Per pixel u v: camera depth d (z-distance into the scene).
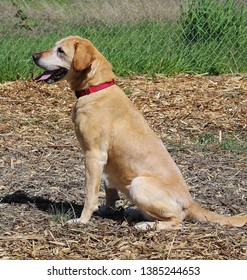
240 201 6.36
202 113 9.16
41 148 7.75
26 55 10.88
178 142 8.11
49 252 5.19
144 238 5.40
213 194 6.50
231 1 11.88
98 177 5.66
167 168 5.65
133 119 5.74
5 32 12.05
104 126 5.64
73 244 5.31
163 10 12.51
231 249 5.23
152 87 10.15
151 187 5.51
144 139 5.69
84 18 12.40
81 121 5.68
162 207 5.49
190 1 12.13
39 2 13.04
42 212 5.99
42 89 9.96
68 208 6.14
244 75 11.05
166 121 8.86
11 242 5.32
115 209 6.04
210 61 11.48
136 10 12.65
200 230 5.49
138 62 11.05
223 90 10.11
